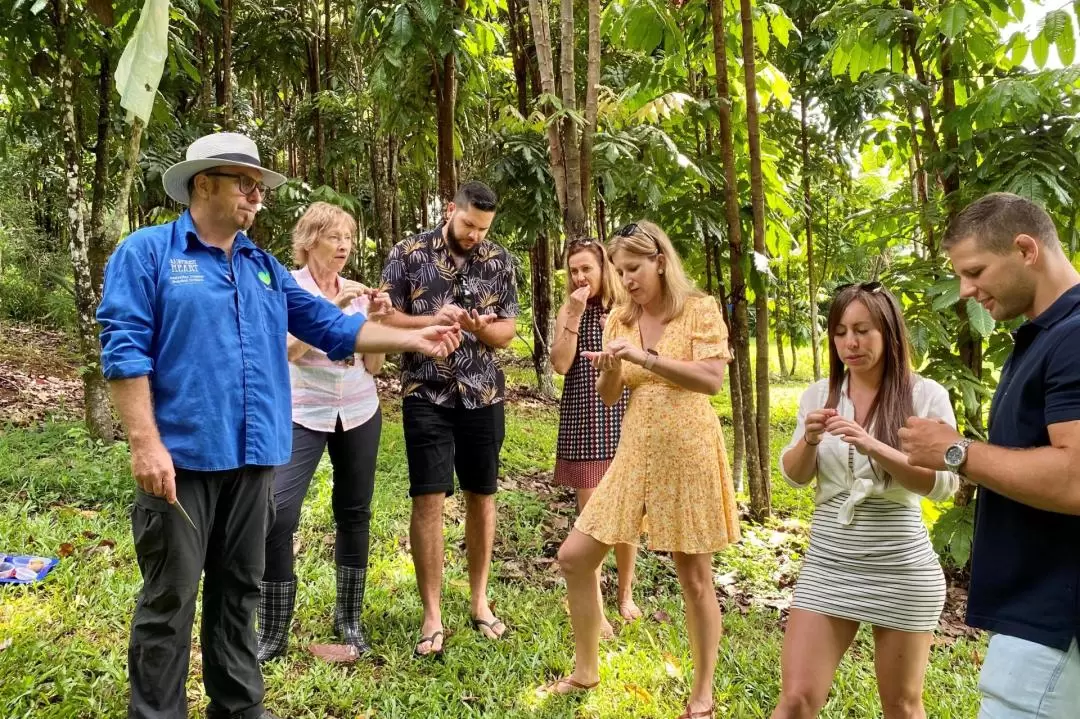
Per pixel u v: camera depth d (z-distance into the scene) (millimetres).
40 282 9906
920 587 1993
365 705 2510
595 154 4688
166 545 1919
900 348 2111
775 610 3674
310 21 8508
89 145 5957
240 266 2086
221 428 1979
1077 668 1426
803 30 6555
